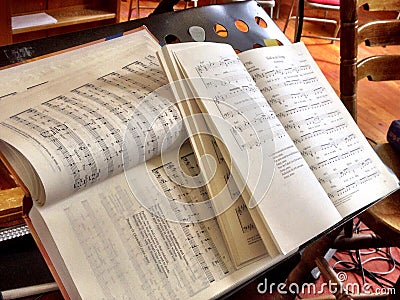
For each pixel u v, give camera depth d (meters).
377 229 1.12
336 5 3.21
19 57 0.81
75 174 0.59
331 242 1.23
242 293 1.48
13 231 0.95
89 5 2.63
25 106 0.65
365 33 1.27
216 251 0.67
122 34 0.82
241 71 0.78
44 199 0.58
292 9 3.58
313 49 3.43
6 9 2.11
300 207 0.72
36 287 0.83
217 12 0.96
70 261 0.59
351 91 1.22
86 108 0.66
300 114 0.83
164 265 0.63
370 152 0.89
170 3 1.04
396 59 1.32
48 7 2.47
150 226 0.64
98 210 0.62
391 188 0.87
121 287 0.60
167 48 0.75
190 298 0.63
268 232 0.69
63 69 0.72
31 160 0.57
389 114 2.78
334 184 0.81
